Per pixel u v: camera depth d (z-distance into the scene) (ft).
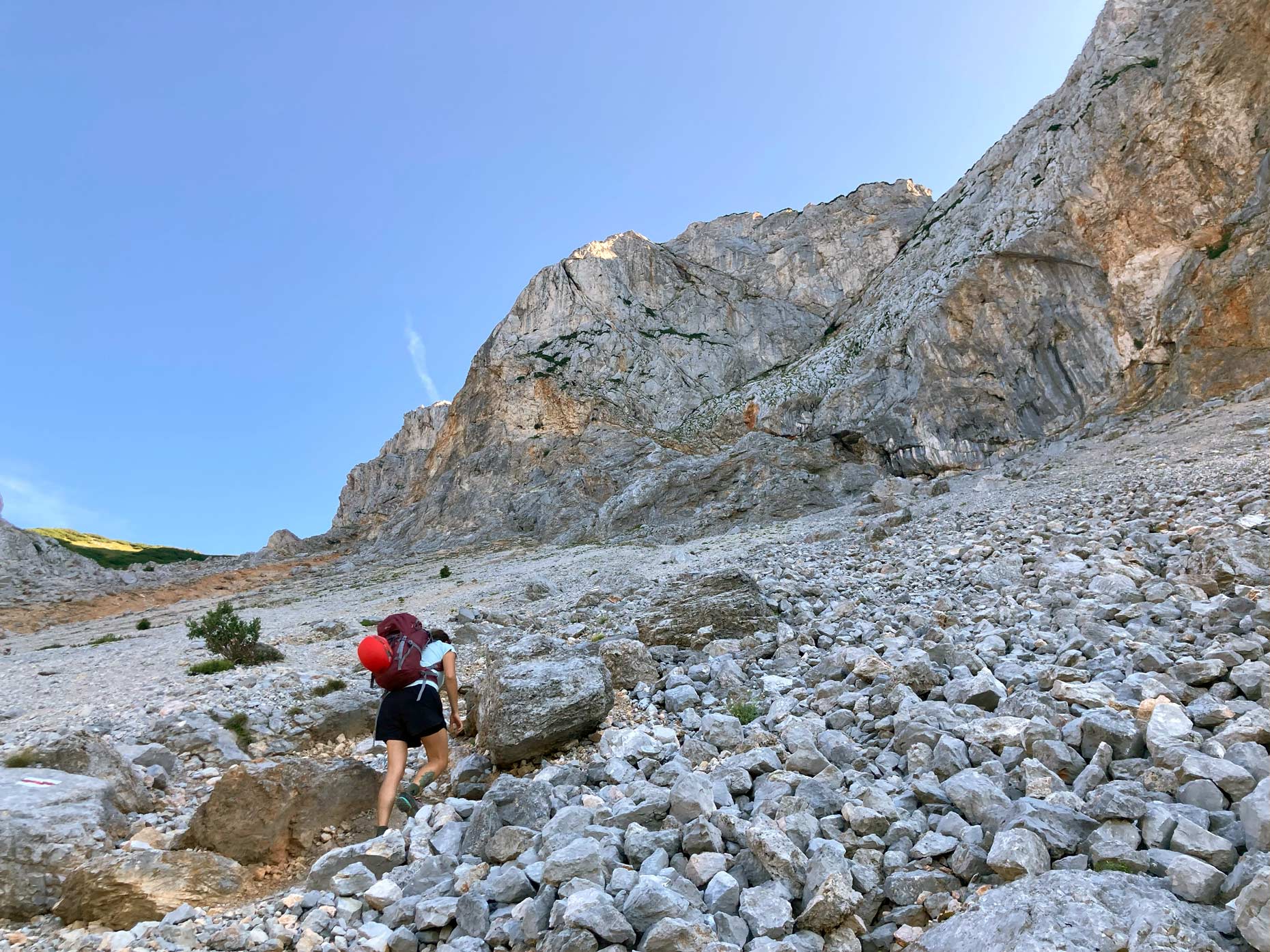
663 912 12.65
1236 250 120.26
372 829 19.97
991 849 13.17
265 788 19.13
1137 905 10.91
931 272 203.82
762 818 15.46
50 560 241.35
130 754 26.14
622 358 262.26
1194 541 33.99
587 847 14.76
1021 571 38.65
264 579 232.12
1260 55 128.06
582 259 286.66
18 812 17.30
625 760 21.58
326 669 44.86
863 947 12.66
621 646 30.45
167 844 19.39
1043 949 10.31
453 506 233.14
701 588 36.83
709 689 27.84
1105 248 142.72
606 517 173.68
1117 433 110.73
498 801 18.26
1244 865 11.39
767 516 148.56
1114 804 13.70
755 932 12.69
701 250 313.32
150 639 98.02
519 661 27.73
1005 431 147.95
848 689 24.34
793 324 273.95
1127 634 24.45
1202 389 113.19
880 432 166.81
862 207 303.07
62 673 55.88
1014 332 154.30
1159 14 159.53
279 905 15.16
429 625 64.54
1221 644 21.52
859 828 15.30
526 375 256.11
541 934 13.04
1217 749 15.53
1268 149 123.24
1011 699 19.85
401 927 14.15
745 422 228.02
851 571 51.55
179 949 13.44
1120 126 144.87
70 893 15.40
